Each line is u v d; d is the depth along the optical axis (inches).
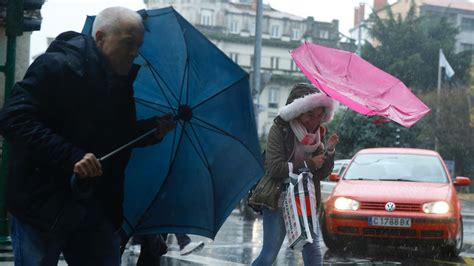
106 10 145.6
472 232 594.6
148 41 164.4
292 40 3816.4
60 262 318.0
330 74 203.2
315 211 216.8
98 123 145.3
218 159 170.7
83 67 141.5
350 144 1774.1
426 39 2224.4
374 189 430.3
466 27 3361.2
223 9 3796.8
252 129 167.8
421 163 473.1
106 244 152.9
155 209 174.6
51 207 140.4
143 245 239.9
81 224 148.6
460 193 1640.0
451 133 1705.2
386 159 481.1
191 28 159.6
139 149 170.9
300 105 218.8
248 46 3663.9
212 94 166.1
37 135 135.2
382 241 413.1
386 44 2263.8
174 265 345.1
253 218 669.3
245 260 369.4
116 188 153.3
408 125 192.1
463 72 2209.6
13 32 346.0
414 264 381.4
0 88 510.9
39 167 140.5
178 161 171.8
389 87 204.8
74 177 136.9
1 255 335.6
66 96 140.6
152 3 3654.0
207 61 162.9
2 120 136.4
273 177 220.8
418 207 411.8
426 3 3280.0
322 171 227.3
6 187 143.6
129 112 152.7
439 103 1721.2
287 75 3531.0
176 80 166.4
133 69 150.3
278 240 224.2
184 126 169.2
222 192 172.9
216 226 175.2
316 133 224.8
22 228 143.5
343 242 427.2
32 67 140.2
